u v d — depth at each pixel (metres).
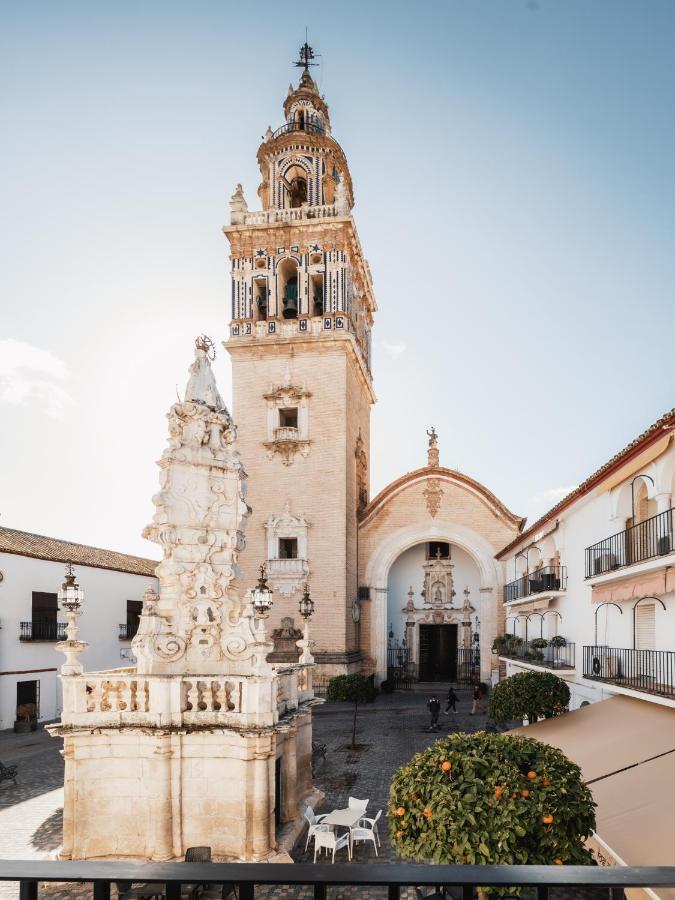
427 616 48.59
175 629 15.41
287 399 44.03
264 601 14.65
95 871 2.23
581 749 14.80
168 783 13.87
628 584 18.05
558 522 26.59
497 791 8.45
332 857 14.86
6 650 33.66
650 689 16.36
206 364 17.70
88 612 40.91
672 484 16.44
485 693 42.88
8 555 34.25
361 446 50.44
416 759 9.38
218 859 13.62
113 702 14.34
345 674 39.53
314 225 44.59
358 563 46.50
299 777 18.02
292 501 43.19
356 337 48.19
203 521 16.20
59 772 23.98
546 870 2.31
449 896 8.88
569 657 24.88
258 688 13.99
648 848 9.34
